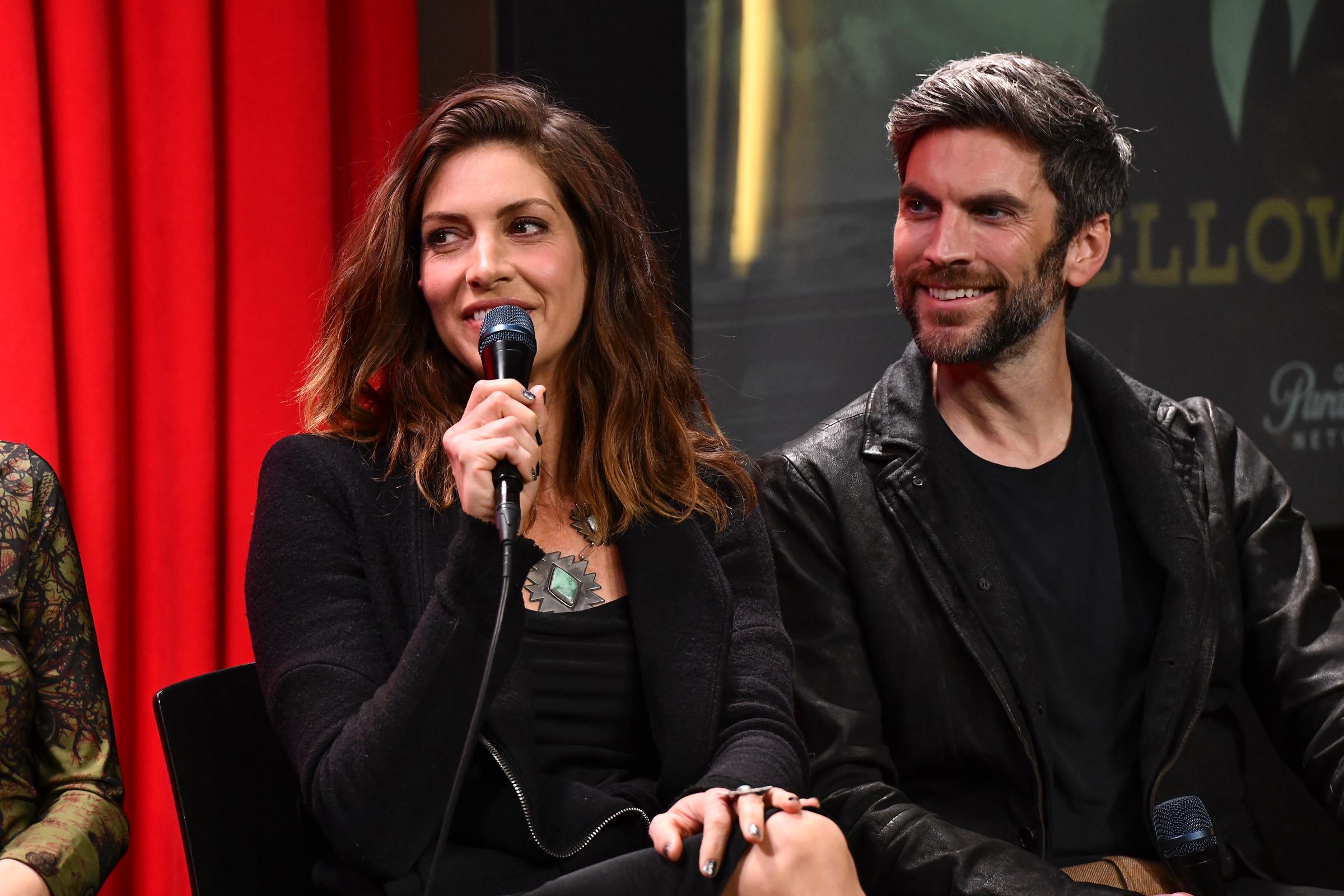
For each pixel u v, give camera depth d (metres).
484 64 7.63
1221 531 5.10
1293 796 6.14
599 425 4.70
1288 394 9.24
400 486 4.39
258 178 6.93
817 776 4.72
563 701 4.30
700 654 4.38
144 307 6.63
